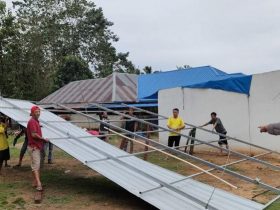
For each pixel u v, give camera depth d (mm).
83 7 50406
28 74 36062
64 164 11539
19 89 34469
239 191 8406
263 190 8484
